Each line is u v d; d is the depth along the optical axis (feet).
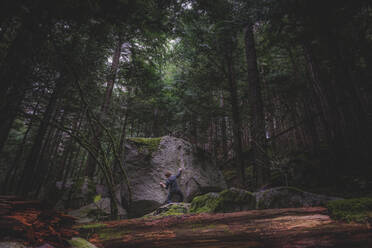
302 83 33.14
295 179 21.67
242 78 34.81
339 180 18.22
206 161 25.58
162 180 21.34
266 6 17.92
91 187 26.81
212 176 24.79
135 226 6.77
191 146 25.53
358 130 18.40
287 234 5.58
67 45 12.44
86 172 32.24
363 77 22.06
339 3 15.33
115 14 11.27
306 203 9.04
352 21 17.44
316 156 25.49
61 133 42.39
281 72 33.37
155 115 46.83
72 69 11.48
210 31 27.84
